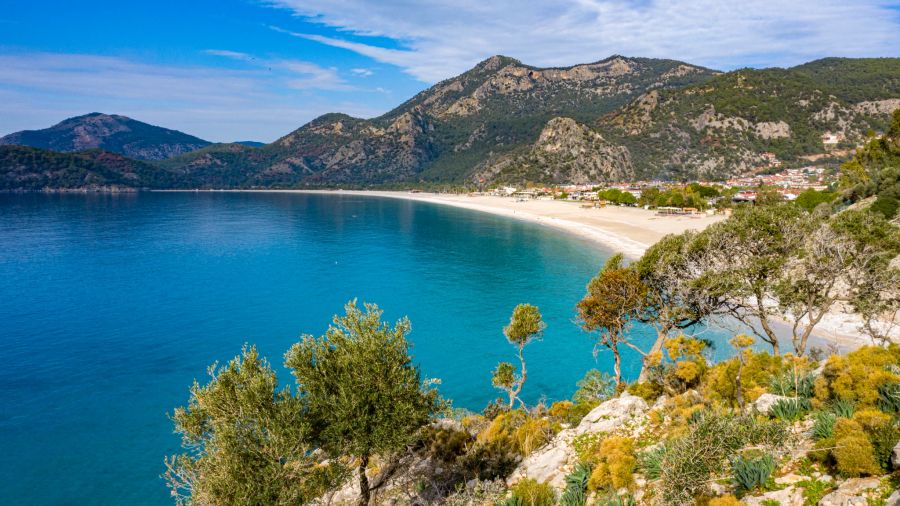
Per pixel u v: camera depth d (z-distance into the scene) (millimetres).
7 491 34125
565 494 14945
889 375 13703
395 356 21172
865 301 30594
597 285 35875
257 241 160375
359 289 94125
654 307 35375
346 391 19859
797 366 19938
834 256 30500
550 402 45781
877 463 10188
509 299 84250
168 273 109312
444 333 66938
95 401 47844
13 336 67062
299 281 101562
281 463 18703
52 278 103250
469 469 22391
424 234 178000
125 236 169500
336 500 24188
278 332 69875
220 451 18422
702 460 11562
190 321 74812
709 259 33188
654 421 18688
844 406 13562
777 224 32219
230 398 18953
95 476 35781
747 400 18797
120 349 62438
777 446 12383
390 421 19891
